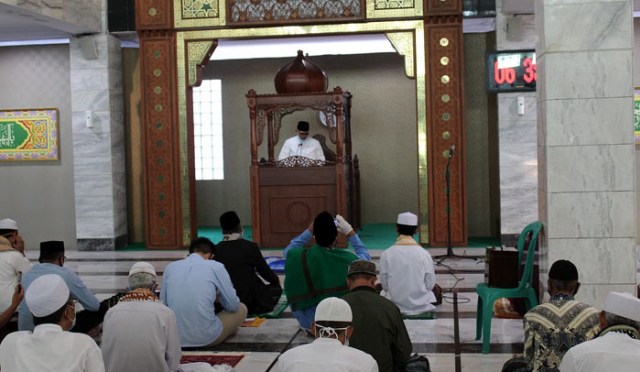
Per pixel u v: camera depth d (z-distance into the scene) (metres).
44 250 4.80
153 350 3.51
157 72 9.39
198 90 11.95
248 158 11.91
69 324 2.74
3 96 9.89
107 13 9.45
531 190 8.98
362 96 11.62
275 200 9.21
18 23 8.70
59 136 9.83
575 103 4.84
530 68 8.78
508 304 5.88
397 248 5.58
